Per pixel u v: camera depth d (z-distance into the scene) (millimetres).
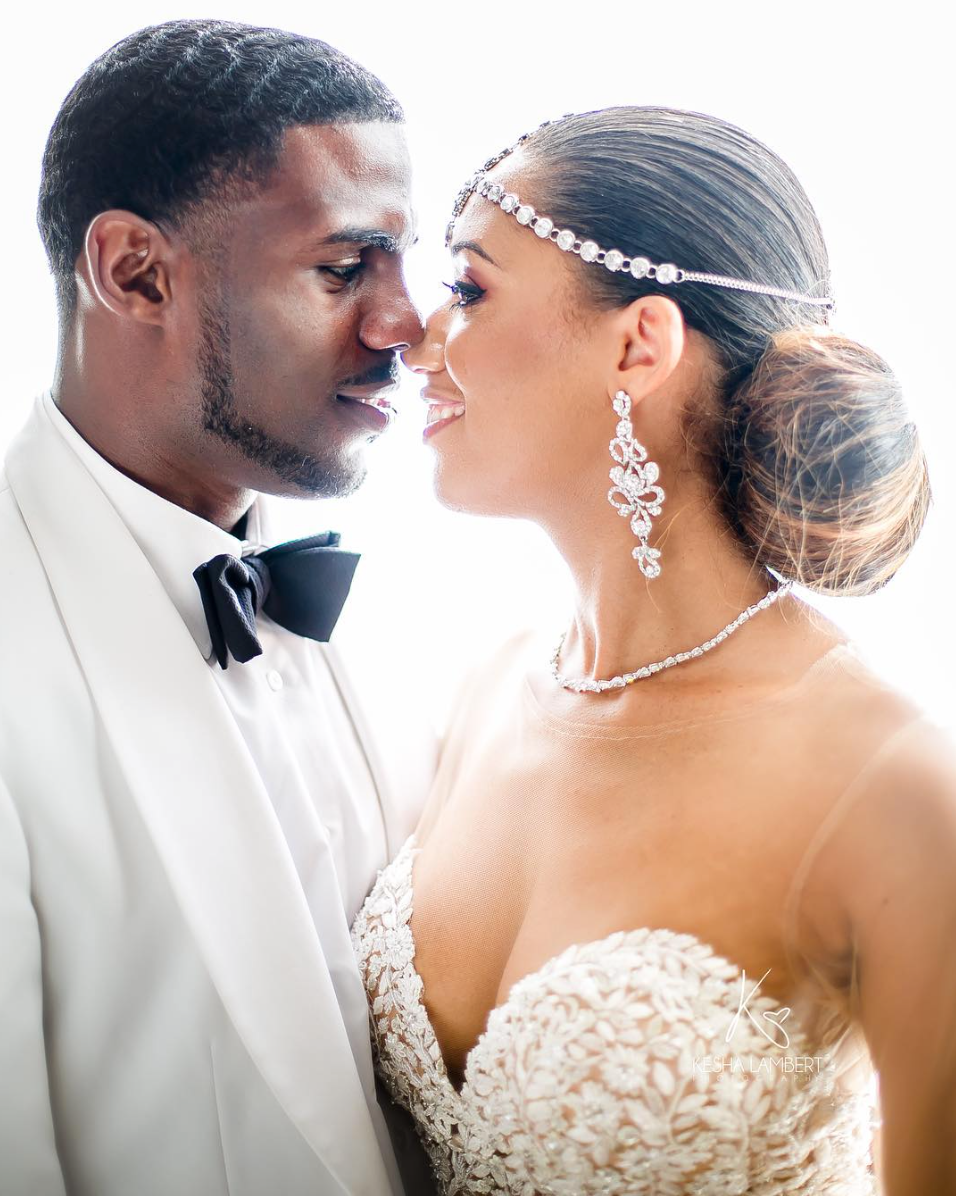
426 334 1574
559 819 1456
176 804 1448
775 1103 1266
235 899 1442
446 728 1921
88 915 1465
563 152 1433
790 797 1307
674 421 1416
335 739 1766
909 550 1438
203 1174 1505
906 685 1370
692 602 1450
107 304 1575
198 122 1530
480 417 1476
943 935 1209
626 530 1456
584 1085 1264
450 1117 1430
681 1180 1269
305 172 1552
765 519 1394
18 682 1468
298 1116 1404
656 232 1374
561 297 1410
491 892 1486
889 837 1244
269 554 1708
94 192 1573
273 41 1615
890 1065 1254
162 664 1508
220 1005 1488
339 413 1665
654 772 1406
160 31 1626
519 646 1865
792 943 1294
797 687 1376
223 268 1562
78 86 1633
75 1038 1479
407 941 1528
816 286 1445
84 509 1566
